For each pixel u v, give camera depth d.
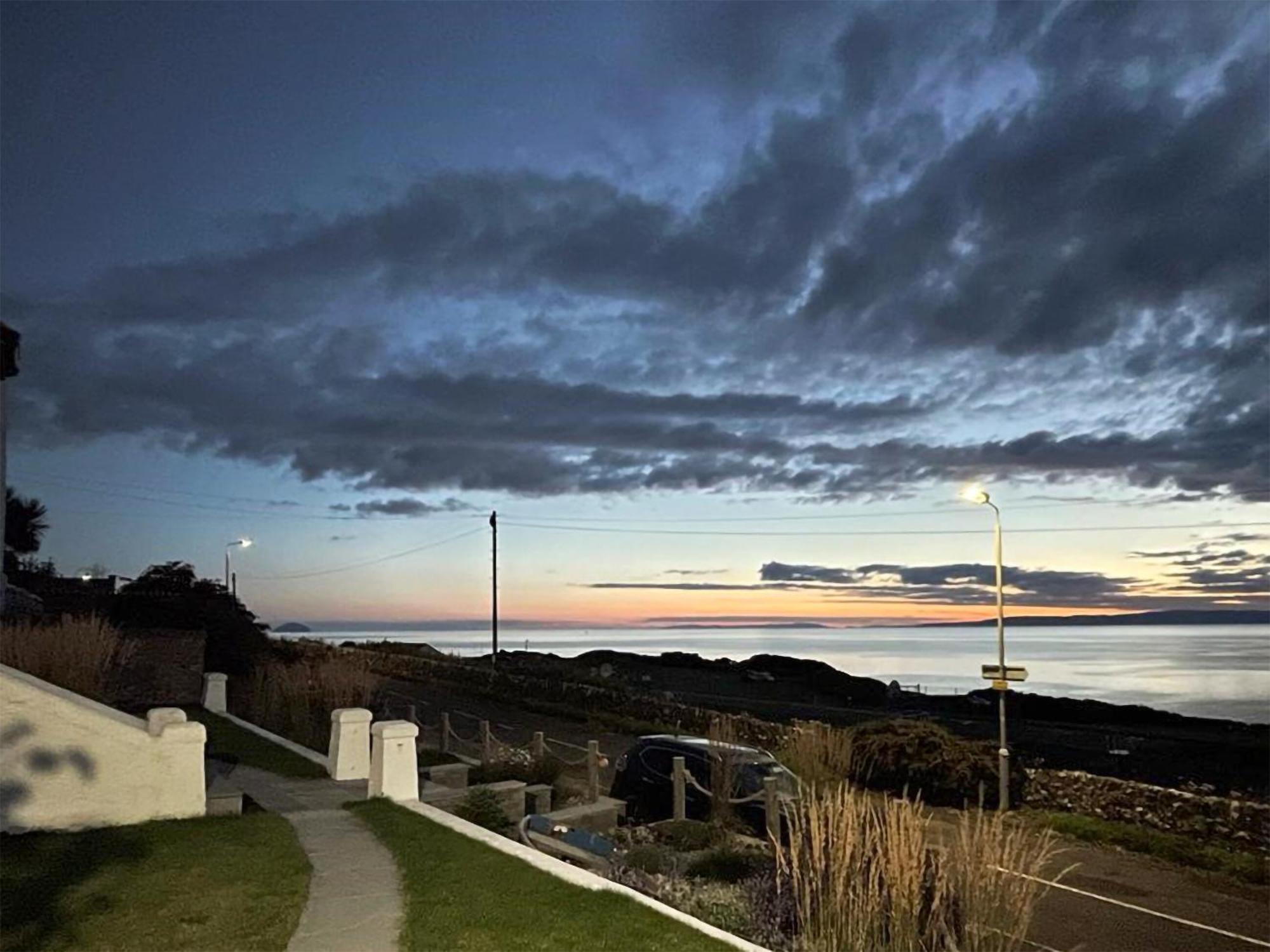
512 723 29.22
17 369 23.47
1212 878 14.21
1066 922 11.70
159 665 21.00
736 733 23.05
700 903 9.24
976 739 29.83
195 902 7.41
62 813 9.59
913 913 7.41
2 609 21.64
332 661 23.27
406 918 7.22
